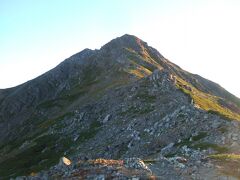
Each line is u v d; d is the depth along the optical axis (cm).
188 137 5791
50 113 17775
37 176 3481
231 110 12925
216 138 5078
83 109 11681
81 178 3069
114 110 10094
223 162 3375
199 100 9538
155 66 18012
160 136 6512
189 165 3350
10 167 10456
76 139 9888
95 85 17388
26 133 17788
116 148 7250
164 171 3188
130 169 3158
